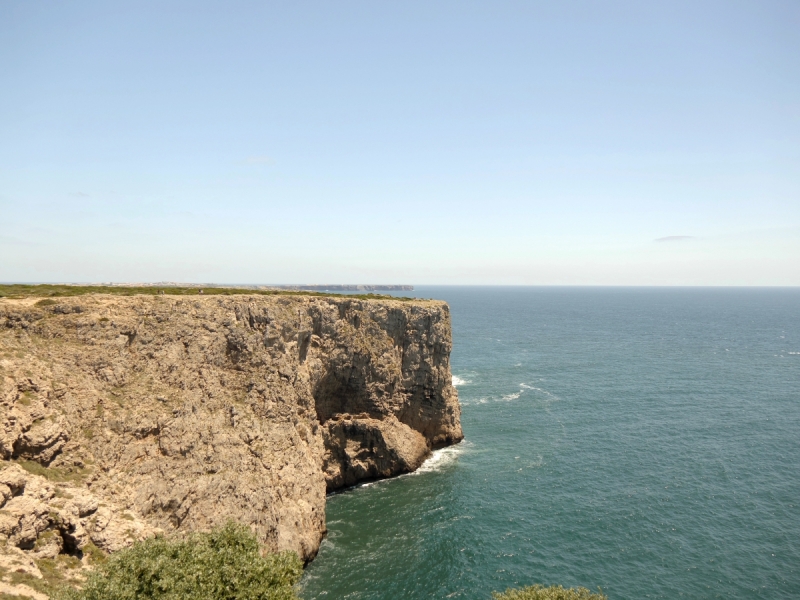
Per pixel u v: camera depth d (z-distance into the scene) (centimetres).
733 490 6706
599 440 8675
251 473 5044
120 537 3547
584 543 5553
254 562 3328
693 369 14550
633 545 5491
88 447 3988
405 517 6228
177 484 4384
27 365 3966
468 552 5425
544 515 6172
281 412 5806
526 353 17538
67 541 3338
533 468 7575
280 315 6334
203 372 5153
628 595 4684
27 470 3509
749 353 17375
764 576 4925
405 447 7669
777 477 7081
